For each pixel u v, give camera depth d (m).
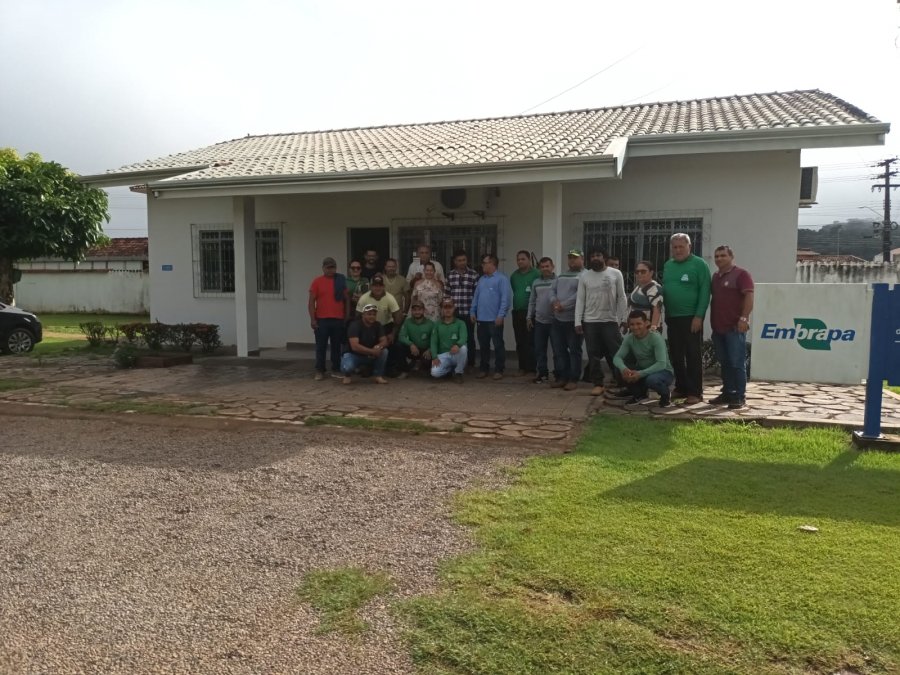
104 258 29.89
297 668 2.71
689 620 2.93
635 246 10.45
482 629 2.92
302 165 10.64
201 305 13.14
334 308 8.93
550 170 8.42
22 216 16.58
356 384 8.62
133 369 10.27
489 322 8.86
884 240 37.19
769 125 8.91
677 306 7.17
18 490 4.80
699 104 12.15
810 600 3.07
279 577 3.46
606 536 3.80
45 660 2.78
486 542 3.79
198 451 5.72
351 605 3.15
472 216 11.31
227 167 11.27
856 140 8.50
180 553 3.75
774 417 6.48
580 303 7.79
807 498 4.41
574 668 2.65
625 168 10.29
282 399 7.70
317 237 12.27
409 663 2.72
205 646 2.87
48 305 28.06
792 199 9.58
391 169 9.14
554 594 3.20
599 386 7.86
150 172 12.29
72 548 3.83
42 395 8.08
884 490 4.57
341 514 4.29
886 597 3.09
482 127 12.67
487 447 5.71
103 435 6.28
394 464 5.30
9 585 3.41
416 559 3.62
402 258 11.81
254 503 4.50
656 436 5.97
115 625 3.03
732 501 4.35
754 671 2.60
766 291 6.75
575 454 5.45
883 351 5.57
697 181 9.98
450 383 8.62
